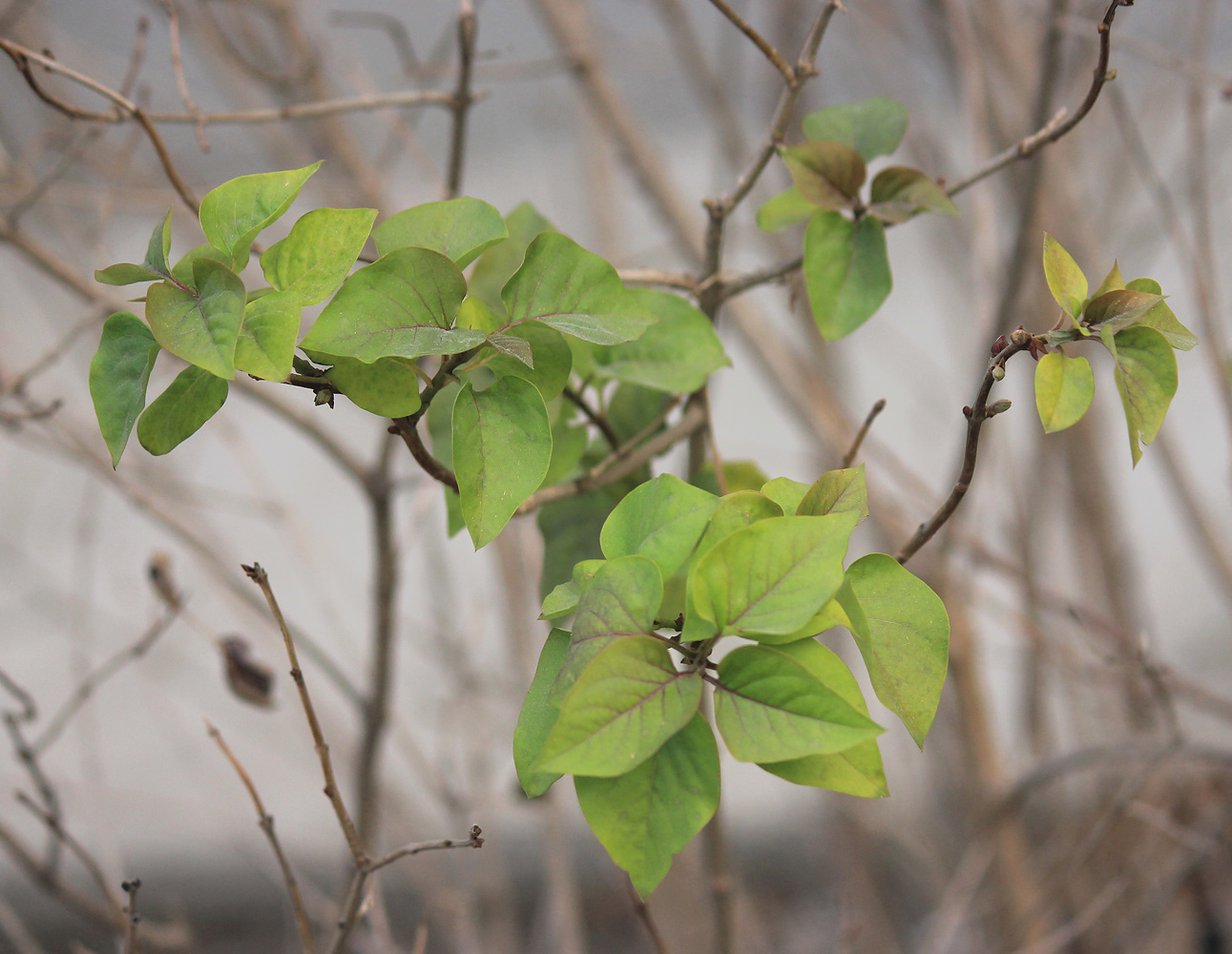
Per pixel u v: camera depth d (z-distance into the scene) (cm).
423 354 153
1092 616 245
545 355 157
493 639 378
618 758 150
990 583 395
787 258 294
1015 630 282
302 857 393
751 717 151
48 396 296
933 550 258
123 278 153
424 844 160
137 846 394
